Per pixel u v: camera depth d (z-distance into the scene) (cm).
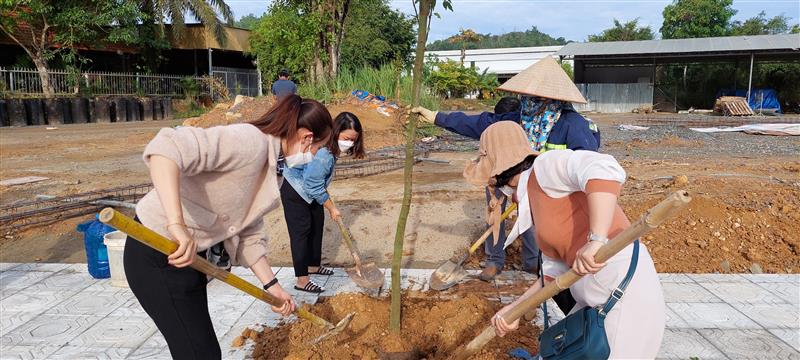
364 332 378
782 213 622
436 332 383
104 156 1195
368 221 675
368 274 471
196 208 232
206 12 2642
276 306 278
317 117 258
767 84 3092
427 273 515
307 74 1773
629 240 189
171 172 205
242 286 252
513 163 277
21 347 371
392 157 1070
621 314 226
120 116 2273
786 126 1703
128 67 2831
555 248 252
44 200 741
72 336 387
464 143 1331
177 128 218
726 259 554
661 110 3189
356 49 3198
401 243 364
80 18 2164
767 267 539
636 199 677
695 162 998
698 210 629
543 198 246
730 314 420
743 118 2384
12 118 1941
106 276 500
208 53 3002
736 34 4056
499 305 434
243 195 240
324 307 416
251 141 234
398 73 1612
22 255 617
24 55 2341
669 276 502
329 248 615
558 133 405
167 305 241
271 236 644
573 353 228
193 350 249
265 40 2336
